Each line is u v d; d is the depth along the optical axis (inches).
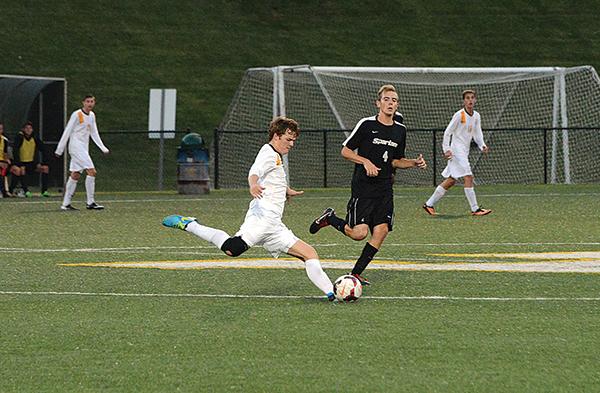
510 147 3922.2
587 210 2305.6
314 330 930.7
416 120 4128.9
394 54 5132.9
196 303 1075.9
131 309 1041.5
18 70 4756.4
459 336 904.9
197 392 726.5
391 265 1387.8
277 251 1083.9
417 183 3491.6
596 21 5497.1
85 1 5374.0
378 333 917.2
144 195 2945.4
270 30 5329.7
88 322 972.6
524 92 4197.8
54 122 3134.8
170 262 1417.3
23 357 832.3
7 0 5295.3
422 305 1062.4
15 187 2997.0
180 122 4527.6
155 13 5369.1
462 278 1261.1
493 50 5201.8
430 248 1603.1
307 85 4355.3
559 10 5580.7
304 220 2091.5
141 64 4968.0
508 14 5521.7
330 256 1504.7
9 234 1829.5
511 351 847.7
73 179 2375.7
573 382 749.9
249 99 4645.7
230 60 5054.1
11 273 1315.2
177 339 895.1
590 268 1353.3
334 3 5585.6
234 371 783.7
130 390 733.9
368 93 4143.7
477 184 3410.4
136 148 4313.5
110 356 833.5
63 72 4830.2
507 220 2076.8
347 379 759.7
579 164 3809.1
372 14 5502.0
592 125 4013.3
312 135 4028.1
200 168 2982.3
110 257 1487.5
